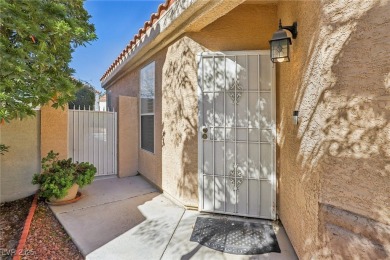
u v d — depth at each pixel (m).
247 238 3.26
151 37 4.95
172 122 4.71
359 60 1.79
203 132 4.13
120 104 6.55
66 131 5.26
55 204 4.30
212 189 4.12
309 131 2.34
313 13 2.23
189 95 4.24
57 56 3.27
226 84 4.00
